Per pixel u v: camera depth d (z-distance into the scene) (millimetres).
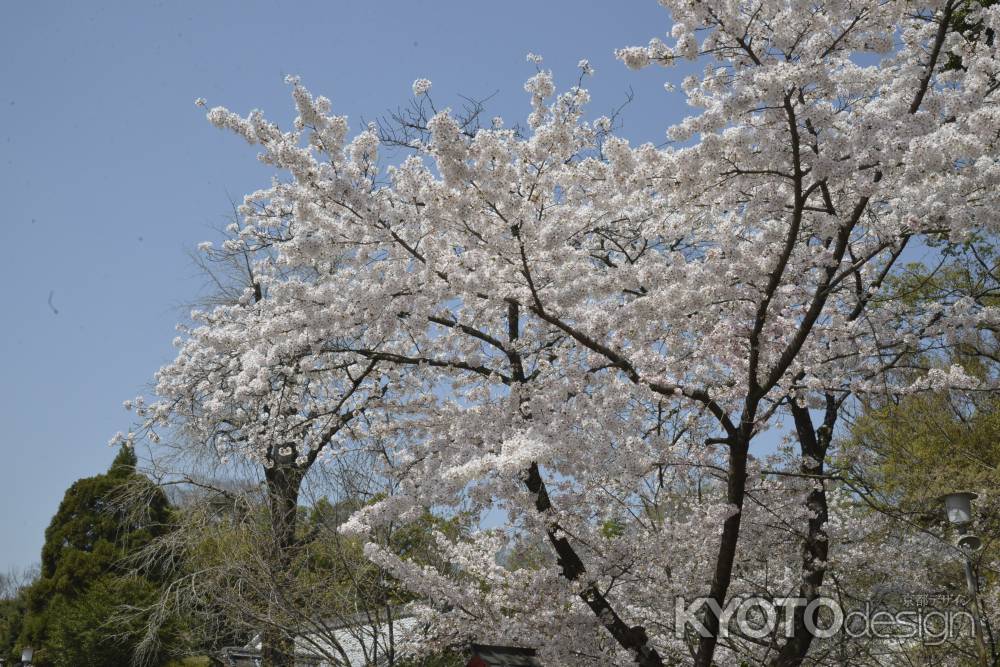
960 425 14289
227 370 12828
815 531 9430
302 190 7781
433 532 10500
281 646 11742
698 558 8805
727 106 6695
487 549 9344
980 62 6977
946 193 6961
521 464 6578
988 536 10617
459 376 9656
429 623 9602
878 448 14758
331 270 11930
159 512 18531
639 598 9125
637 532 8641
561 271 7871
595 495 8117
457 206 7445
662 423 8766
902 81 7660
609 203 7840
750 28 7211
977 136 6637
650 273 7551
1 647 30250
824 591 10047
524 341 9047
